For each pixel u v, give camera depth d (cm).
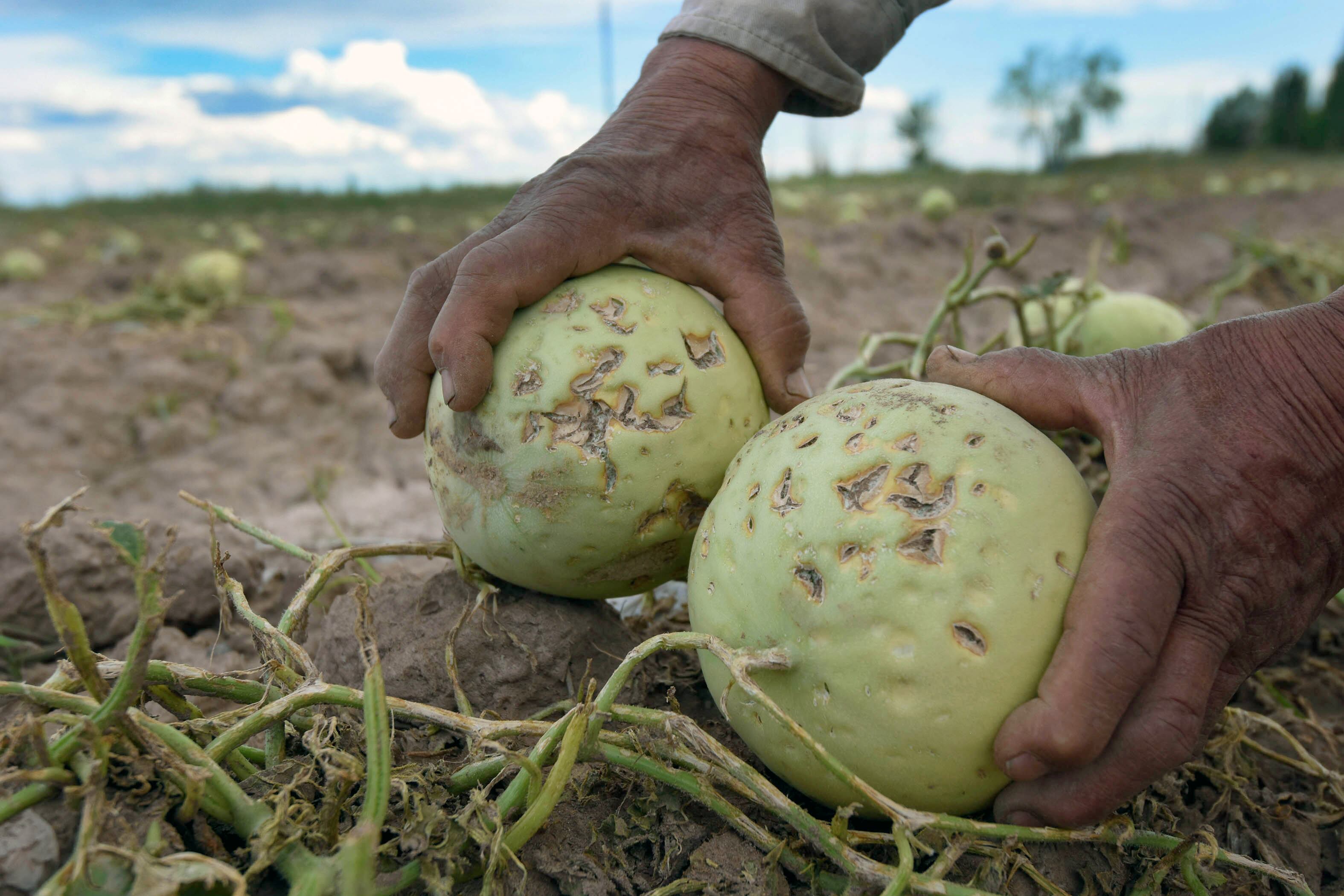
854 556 33
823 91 50
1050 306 68
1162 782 42
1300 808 45
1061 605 32
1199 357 35
